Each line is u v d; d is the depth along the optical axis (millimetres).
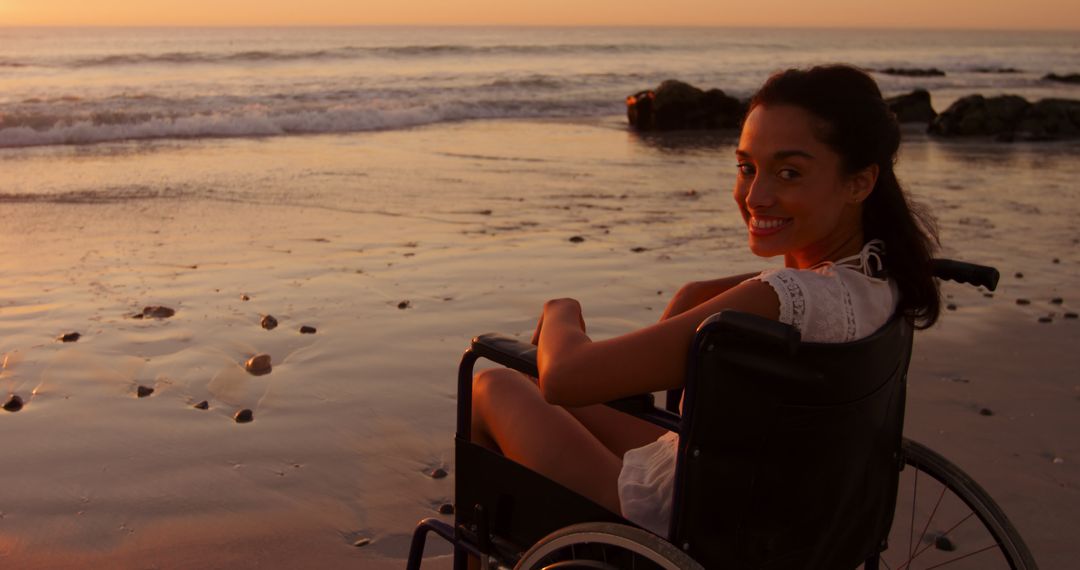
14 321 5785
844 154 1796
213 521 3473
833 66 1841
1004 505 3594
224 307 6129
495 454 2115
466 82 29750
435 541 3355
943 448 4113
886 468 2133
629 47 62188
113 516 3498
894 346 1914
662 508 1963
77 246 7785
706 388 1681
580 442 2158
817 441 1811
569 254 7680
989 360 5324
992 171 13719
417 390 4797
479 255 7609
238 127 16828
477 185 11258
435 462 4016
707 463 1743
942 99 30859
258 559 3219
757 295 1755
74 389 4746
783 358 1687
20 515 3490
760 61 49250
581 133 18453
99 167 12273
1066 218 9719
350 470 3918
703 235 8523
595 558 1890
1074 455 4062
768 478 1793
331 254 7613
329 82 29094
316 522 3482
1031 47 108125
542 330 1994
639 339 1750
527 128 19000
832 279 1798
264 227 8648
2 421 4348
